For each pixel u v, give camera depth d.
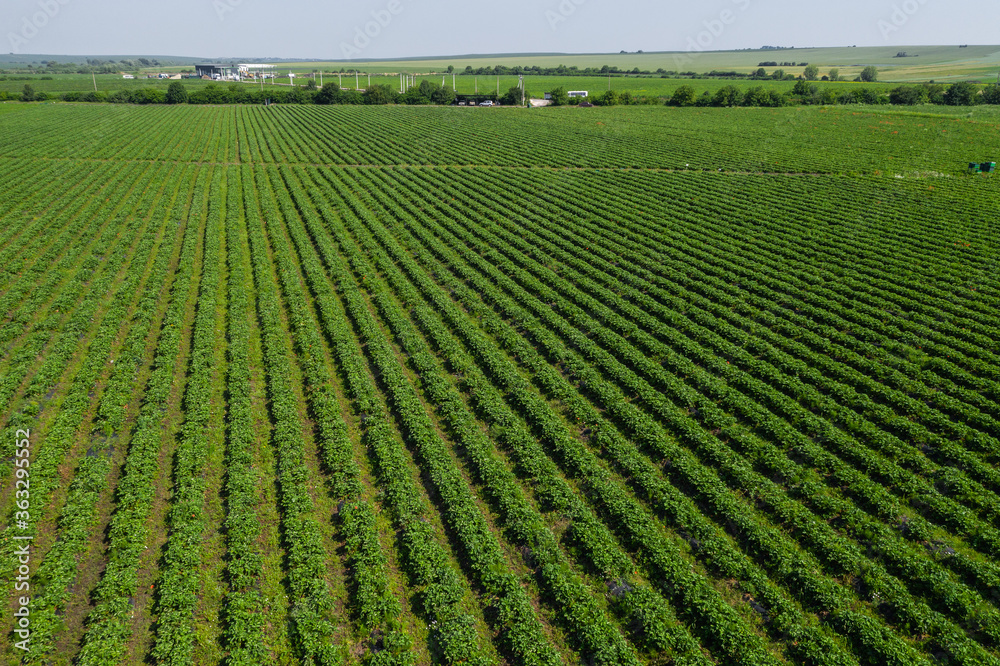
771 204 67.81
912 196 69.50
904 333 38.50
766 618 20.33
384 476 26.05
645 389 32.38
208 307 40.19
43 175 74.62
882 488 25.48
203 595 20.92
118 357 34.53
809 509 24.98
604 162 89.75
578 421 30.45
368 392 32.00
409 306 42.91
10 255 49.41
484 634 19.91
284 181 75.31
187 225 56.66
